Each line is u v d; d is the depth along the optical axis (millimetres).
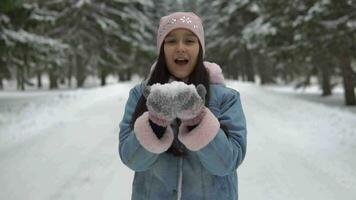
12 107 15539
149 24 38156
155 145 1826
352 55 16844
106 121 11125
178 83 1735
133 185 2215
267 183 5961
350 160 6871
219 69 2197
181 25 2057
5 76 19141
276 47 20359
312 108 13359
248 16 34250
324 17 16062
